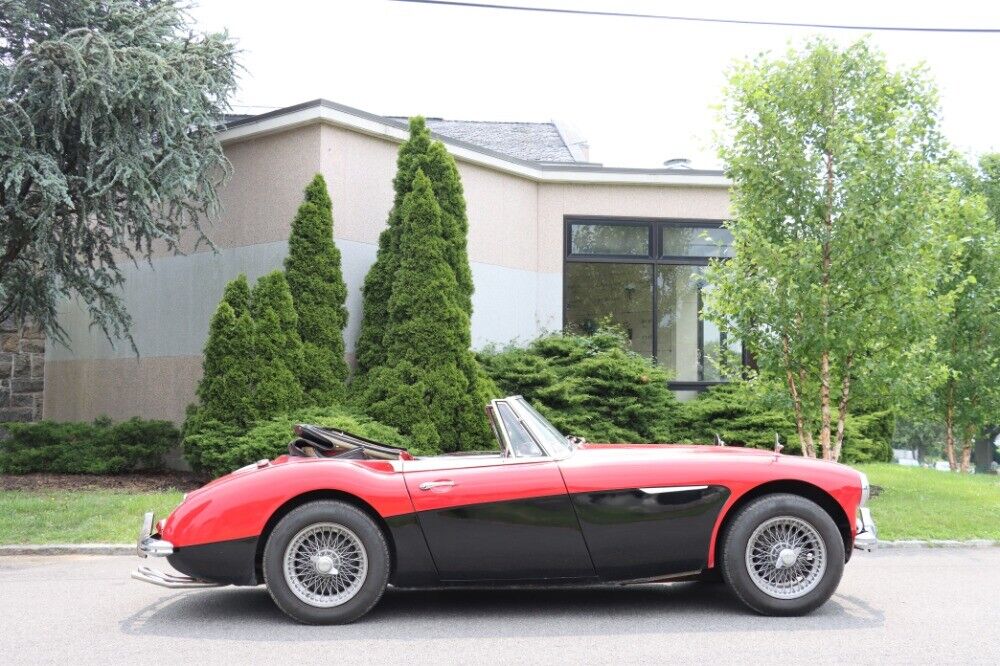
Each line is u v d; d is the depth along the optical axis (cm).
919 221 1053
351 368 1322
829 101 1105
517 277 1609
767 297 1080
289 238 1262
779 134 1108
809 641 495
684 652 471
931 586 662
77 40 1080
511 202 1605
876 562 786
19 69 1066
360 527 536
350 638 506
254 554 540
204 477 1252
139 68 1088
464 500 544
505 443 568
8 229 1173
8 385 1662
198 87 1170
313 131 1308
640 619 550
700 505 552
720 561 561
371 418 1188
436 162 1322
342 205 1330
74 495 1078
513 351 1474
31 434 1331
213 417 1153
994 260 1725
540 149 2016
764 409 1448
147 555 541
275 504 539
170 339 1449
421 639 503
